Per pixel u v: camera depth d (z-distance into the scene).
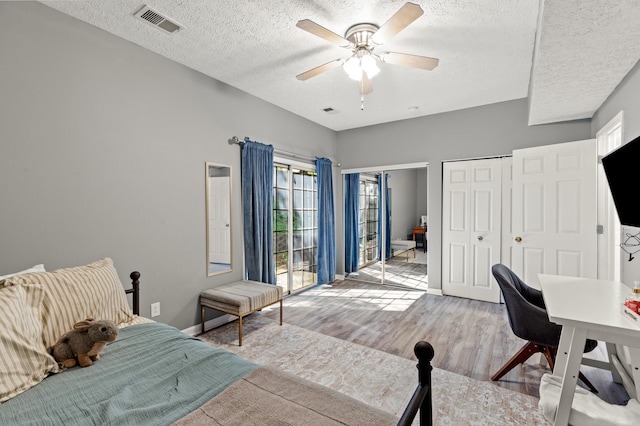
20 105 1.89
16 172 1.88
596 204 2.96
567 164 3.12
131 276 2.27
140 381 1.24
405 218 4.71
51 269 2.02
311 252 4.68
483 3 1.95
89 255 2.20
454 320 3.27
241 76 3.08
